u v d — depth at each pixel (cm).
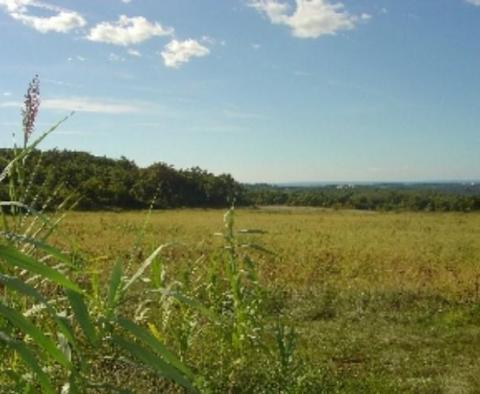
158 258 391
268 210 7606
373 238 3077
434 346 854
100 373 354
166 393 392
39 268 185
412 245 2641
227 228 474
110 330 225
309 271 1504
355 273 1591
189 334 417
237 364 446
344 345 826
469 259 2044
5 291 260
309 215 6250
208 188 6894
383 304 1088
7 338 179
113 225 2594
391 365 757
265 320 504
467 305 1109
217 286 466
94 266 395
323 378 561
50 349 185
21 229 281
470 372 736
